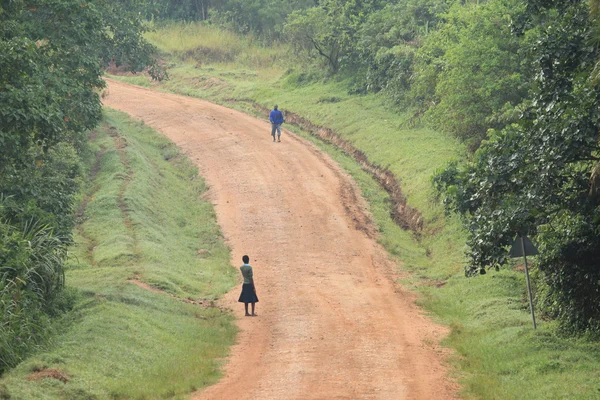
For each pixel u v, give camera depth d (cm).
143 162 14175
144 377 5522
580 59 6119
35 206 7369
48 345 5844
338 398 5103
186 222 12106
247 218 12006
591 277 6456
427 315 8094
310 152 15325
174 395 5188
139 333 6538
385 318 7906
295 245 10919
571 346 6166
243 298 8056
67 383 5016
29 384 4831
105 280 8356
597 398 4684
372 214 12212
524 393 5028
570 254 6612
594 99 5759
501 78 11744
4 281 6100
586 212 6381
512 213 6200
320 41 19875
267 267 10094
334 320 7812
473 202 7569
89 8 9650
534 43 6397
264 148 15575
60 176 9362
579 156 6162
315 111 17812
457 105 12281
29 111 6919
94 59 10138
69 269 9038
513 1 11712
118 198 11938
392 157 14162
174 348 6450
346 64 19188
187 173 14575
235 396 5206
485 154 6656
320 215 12019
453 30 13950
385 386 5438
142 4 17700
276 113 15950
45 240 7094
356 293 8981
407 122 15425
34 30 9019
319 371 5878
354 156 15212
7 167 7781
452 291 8944
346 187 13250
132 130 17300
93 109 10150
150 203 12194
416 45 17300
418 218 11812
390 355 6412
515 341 6450
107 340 6144
